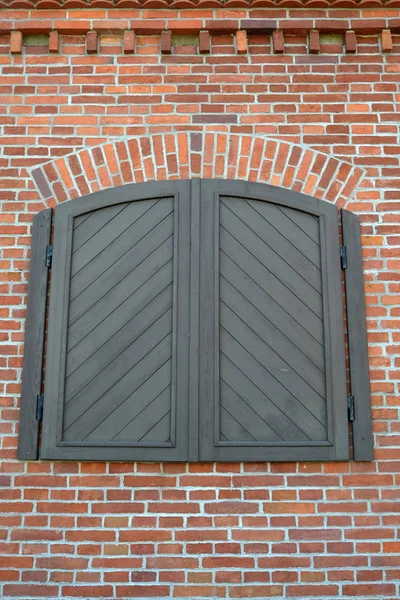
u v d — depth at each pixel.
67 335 3.80
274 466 3.69
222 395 3.73
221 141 4.04
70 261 3.88
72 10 4.15
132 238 3.92
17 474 3.68
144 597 3.54
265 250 3.91
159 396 3.73
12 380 3.79
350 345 3.81
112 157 4.02
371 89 4.14
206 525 3.62
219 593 3.54
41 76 4.13
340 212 3.98
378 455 3.71
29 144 4.05
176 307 3.81
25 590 3.54
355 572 3.58
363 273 3.91
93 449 3.65
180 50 4.16
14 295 3.89
